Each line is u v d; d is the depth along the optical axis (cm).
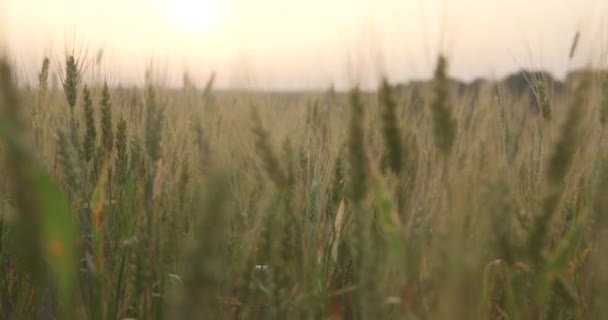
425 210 153
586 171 205
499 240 141
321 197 233
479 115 213
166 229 192
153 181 173
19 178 87
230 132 244
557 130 140
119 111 315
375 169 136
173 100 334
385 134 152
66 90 290
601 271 142
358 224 140
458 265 120
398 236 132
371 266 136
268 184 169
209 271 87
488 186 143
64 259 93
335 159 222
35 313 225
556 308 170
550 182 140
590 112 205
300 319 164
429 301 135
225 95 282
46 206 88
